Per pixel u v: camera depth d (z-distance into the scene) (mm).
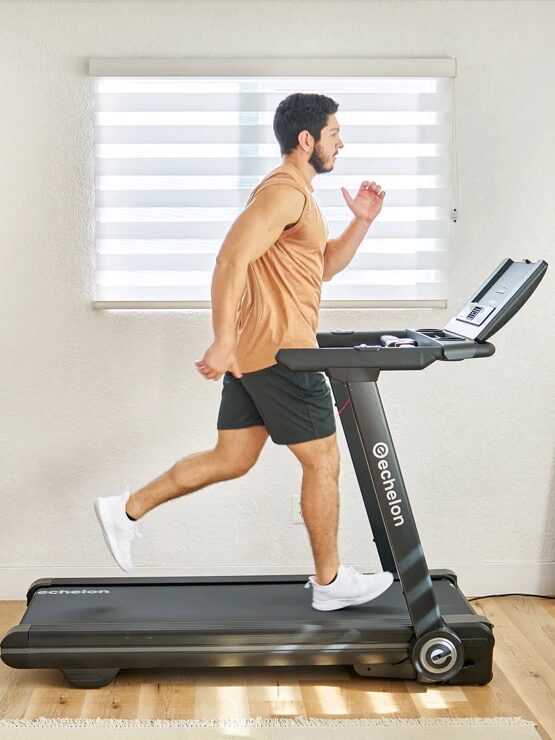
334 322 3740
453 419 3795
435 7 3650
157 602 3209
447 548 3842
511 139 3703
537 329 3775
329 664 3033
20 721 2768
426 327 3760
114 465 3756
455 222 3723
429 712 2846
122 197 3662
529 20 3666
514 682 3047
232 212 3701
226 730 2734
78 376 3717
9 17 3594
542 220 3736
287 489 3781
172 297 3719
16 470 3742
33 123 3627
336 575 3125
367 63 3623
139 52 3621
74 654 2939
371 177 3693
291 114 3234
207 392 3740
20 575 3770
